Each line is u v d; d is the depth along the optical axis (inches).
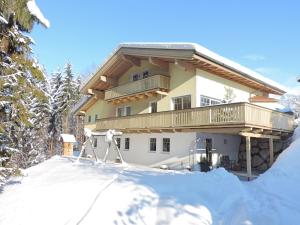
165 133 726.5
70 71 1647.4
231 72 681.6
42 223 256.2
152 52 710.5
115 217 254.4
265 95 917.2
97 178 398.9
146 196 297.3
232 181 356.5
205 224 243.0
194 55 600.4
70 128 1989.4
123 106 946.7
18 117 359.9
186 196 296.7
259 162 681.6
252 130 555.5
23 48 375.9
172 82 747.4
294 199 324.8
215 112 573.9
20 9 354.0
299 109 1099.3
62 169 544.1
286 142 645.9
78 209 276.8
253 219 235.3
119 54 832.9
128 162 843.4
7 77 339.6
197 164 624.1
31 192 350.6
